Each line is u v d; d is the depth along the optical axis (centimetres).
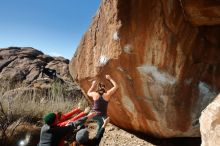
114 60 622
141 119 696
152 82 626
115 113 750
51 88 1248
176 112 637
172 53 599
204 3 528
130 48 598
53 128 453
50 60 1884
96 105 543
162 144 724
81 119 485
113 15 599
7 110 886
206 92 619
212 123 383
